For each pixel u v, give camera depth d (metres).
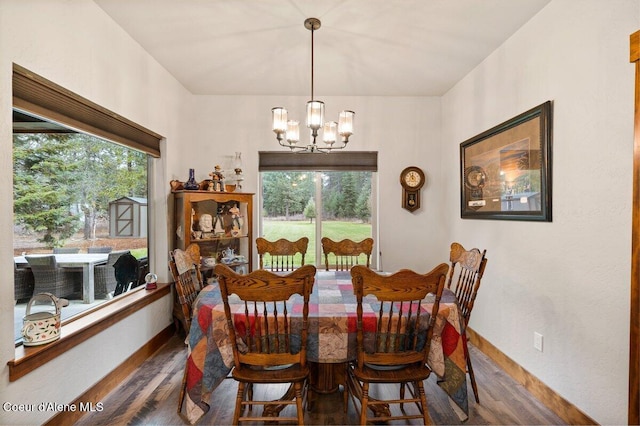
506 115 2.41
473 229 2.88
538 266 2.05
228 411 1.91
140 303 2.40
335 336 1.61
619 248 1.52
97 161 2.20
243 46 2.51
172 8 2.03
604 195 1.59
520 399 2.02
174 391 2.07
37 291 1.78
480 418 1.83
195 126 3.49
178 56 2.66
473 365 2.46
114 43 2.17
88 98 1.91
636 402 1.31
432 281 1.49
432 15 2.10
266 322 1.55
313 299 1.90
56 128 1.88
